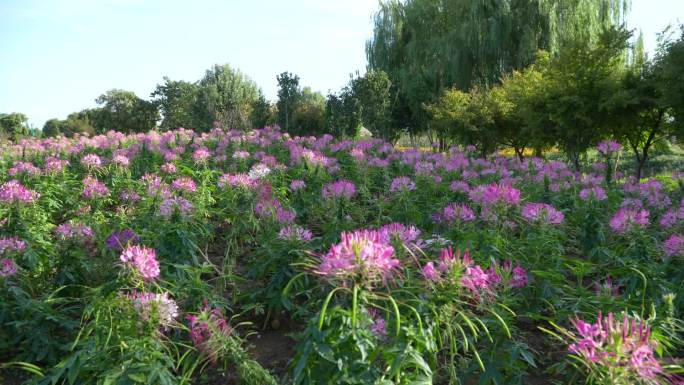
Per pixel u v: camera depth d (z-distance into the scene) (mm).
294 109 30500
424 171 8789
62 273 4129
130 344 2742
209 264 4488
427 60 34250
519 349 3232
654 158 27531
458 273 2572
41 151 13719
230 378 3465
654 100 15703
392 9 37094
